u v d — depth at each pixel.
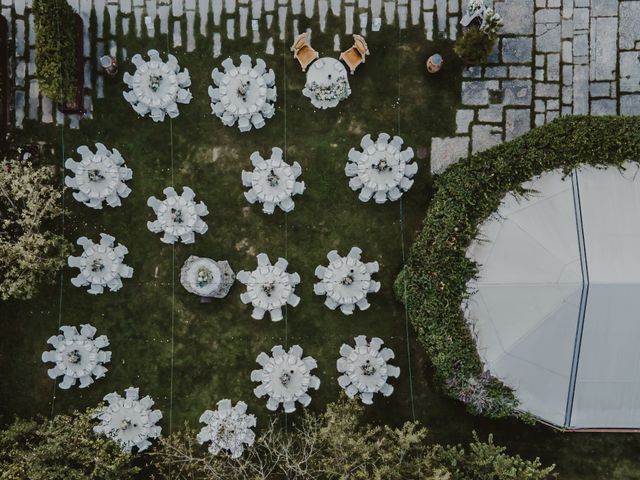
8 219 13.42
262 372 13.07
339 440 11.74
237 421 13.07
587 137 11.97
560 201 11.90
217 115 13.40
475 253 12.20
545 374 12.00
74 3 13.54
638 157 11.89
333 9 13.48
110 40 13.59
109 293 13.71
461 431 13.52
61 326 13.66
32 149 13.59
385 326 13.58
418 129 13.50
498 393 12.25
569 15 13.39
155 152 13.62
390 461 12.53
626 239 11.37
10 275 12.68
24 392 13.79
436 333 12.27
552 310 11.47
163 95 13.00
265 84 12.94
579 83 13.44
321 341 13.63
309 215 13.59
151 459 13.67
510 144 12.26
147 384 13.73
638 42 13.37
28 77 13.59
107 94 13.61
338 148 13.56
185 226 13.09
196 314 13.70
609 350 11.54
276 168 12.97
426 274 12.28
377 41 13.49
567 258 11.38
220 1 13.51
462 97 13.49
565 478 13.41
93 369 13.39
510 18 13.44
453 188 12.31
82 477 12.05
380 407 13.59
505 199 12.20
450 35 13.48
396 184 12.92
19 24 13.59
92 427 13.29
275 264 13.32
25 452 12.10
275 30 13.54
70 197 13.66
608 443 13.42
